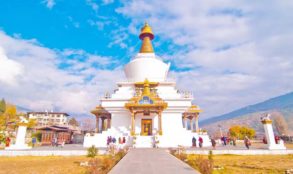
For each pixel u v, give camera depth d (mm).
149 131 36906
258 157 24297
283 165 18094
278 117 94688
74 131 56781
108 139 33500
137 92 39125
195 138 34750
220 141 51438
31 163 19578
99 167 13328
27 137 51188
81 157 24203
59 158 23422
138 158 18297
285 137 62250
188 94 38375
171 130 36656
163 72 43938
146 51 46750
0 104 87812
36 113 115312
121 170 12609
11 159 22734
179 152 21500
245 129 83188
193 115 41844
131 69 43312
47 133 46906
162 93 39812
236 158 23312
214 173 14234
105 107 38031
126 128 37406
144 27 48812
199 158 15031
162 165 14484
